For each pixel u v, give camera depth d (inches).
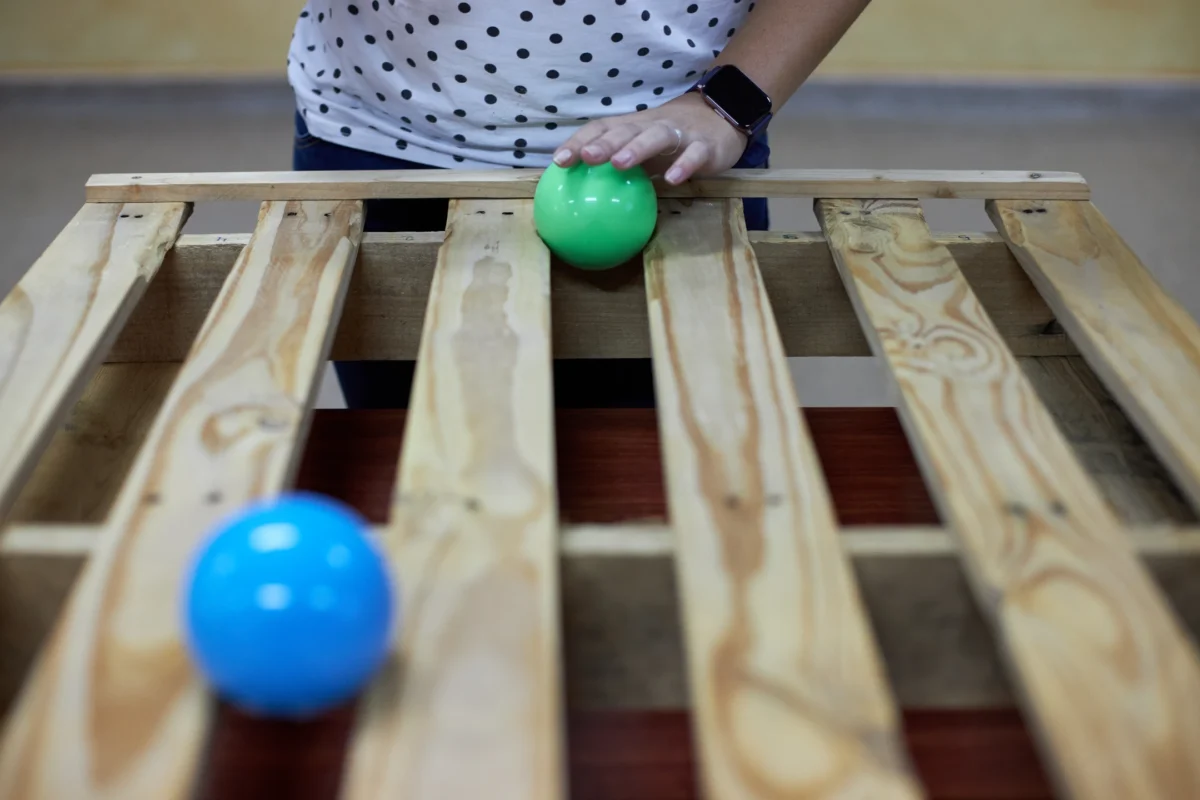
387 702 19.1
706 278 31.6
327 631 18.2
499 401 26.0
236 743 22.3
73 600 20.7
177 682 19.3
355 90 38.9
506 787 17.8
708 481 23.8
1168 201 101.2
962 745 23.4
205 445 24.5
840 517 29.4
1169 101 122.0
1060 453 25.0
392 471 30.5
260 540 18.9
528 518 22.7
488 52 35.1
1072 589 21.5
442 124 37.8
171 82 117.6
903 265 32.9
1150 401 26.9
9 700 23.3
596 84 36.4
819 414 33.4
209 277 34.4
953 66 122.1
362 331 36.3
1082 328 29.8
